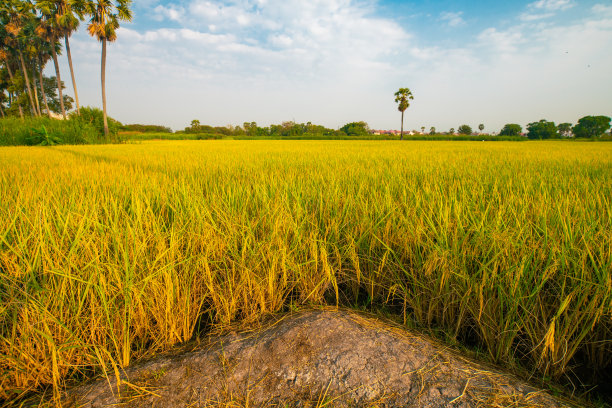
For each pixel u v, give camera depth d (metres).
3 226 1.99
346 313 1.77
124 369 1.36
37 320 1.37
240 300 1.80
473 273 1.74
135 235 1.85
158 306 1.54
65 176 4.70
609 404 1.27
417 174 4.68
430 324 1.75
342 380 1.22
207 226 2.12
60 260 1.60
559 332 1.40
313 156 8.52
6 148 14.68
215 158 7.95
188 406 1.15
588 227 1.85
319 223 2.57
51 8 28.25
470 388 1.17
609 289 1.38
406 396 1.14
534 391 1.20
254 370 1.29
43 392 1.29
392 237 2.21
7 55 40.50
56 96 52.94
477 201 2.83
